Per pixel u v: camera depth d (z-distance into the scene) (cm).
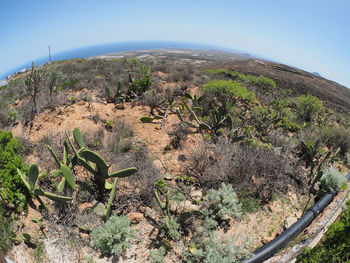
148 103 629
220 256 250
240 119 605
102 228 272
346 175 454
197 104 608
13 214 301
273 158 401
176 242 283
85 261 258
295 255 280
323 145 530
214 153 424
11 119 583
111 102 663
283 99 930
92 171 310
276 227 316
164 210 291
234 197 333
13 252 269
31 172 269
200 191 354
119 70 1033
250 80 1225
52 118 537
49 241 278
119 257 265
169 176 379
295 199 368
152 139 494
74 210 308
